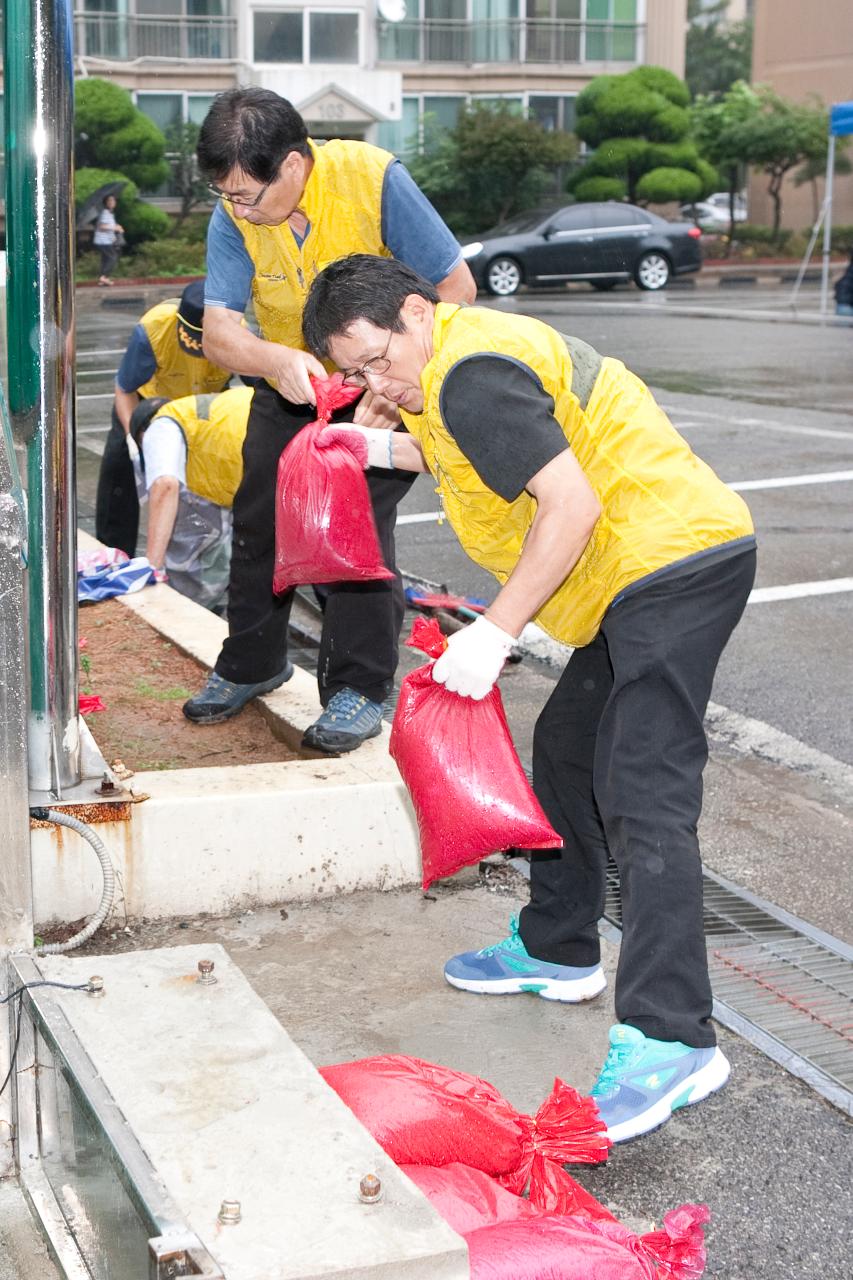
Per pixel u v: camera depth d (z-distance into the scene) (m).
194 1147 1.80
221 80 31.78
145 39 31.23
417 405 2.64
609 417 2.64
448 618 6.12
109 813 3.27
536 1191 2.16
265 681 4.32
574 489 2.48
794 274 30.22
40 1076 2.21
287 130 3.30
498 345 2.52
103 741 4.16
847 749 4.80
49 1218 2.16
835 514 8.18
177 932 3.35
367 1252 1.63
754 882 3.79
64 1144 2.12
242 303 3.72
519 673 5.61
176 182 31.06
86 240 27.78
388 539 3.88
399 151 32.19
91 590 5.55
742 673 5.55
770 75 37.69
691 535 2.62
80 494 9.01
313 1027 2.97
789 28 37.03
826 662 5.68
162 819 3.33
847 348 16.53
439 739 2.65
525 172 30.08
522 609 2.54
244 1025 2.09
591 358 2.69
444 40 33.38
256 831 3.42
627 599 2.63
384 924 3.43
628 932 2.70
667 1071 2.67
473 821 2.62
